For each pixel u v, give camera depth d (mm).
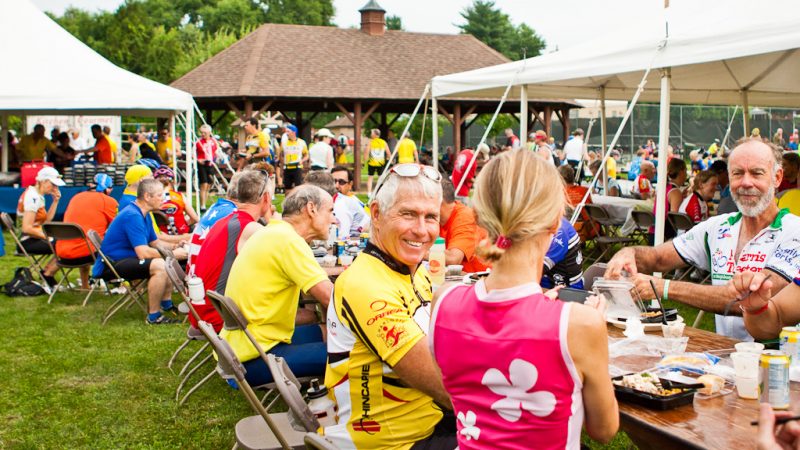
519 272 1685
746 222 3352
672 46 6484
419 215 2379
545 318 1615
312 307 5684
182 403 4582
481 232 1860
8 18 10797
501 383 1652
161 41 57781
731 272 3379
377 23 25688
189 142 11086
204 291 4645
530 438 1629
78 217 7410
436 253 3932
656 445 2172
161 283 6516
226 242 4660
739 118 29594
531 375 1607
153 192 6594
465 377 1724
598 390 1619
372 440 2416
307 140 26125
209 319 4680
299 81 22578
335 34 25234
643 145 31625
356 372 2406
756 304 2801
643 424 2104
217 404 4613
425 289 2701
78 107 10188
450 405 2277
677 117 33031
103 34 65812
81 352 5676
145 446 4008
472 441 1717
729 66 8789
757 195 3215
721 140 30094
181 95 10945
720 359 2711
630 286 3211
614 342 2912
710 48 6164
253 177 4738
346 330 2422
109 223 7531
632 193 13734
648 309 3377
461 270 4414
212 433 4172
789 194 5645
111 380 5055
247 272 3721
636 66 6859
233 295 3771
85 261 7270
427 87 10391
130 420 4367
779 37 5629
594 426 1678
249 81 22047
